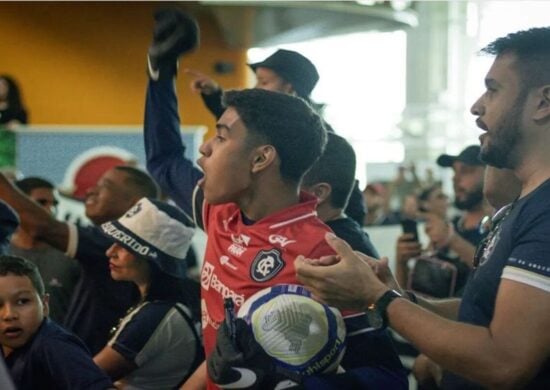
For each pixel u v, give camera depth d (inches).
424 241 203.0
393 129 547.8
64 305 152.9
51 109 416.2
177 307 119.0
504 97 81.1
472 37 562.6
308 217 88.2
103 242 134.9
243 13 377.7
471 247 148.3
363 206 130.3
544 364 77.3
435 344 75.1
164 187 117.6
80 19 417.4
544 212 77.0
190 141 353.1
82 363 101.2
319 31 428.5
